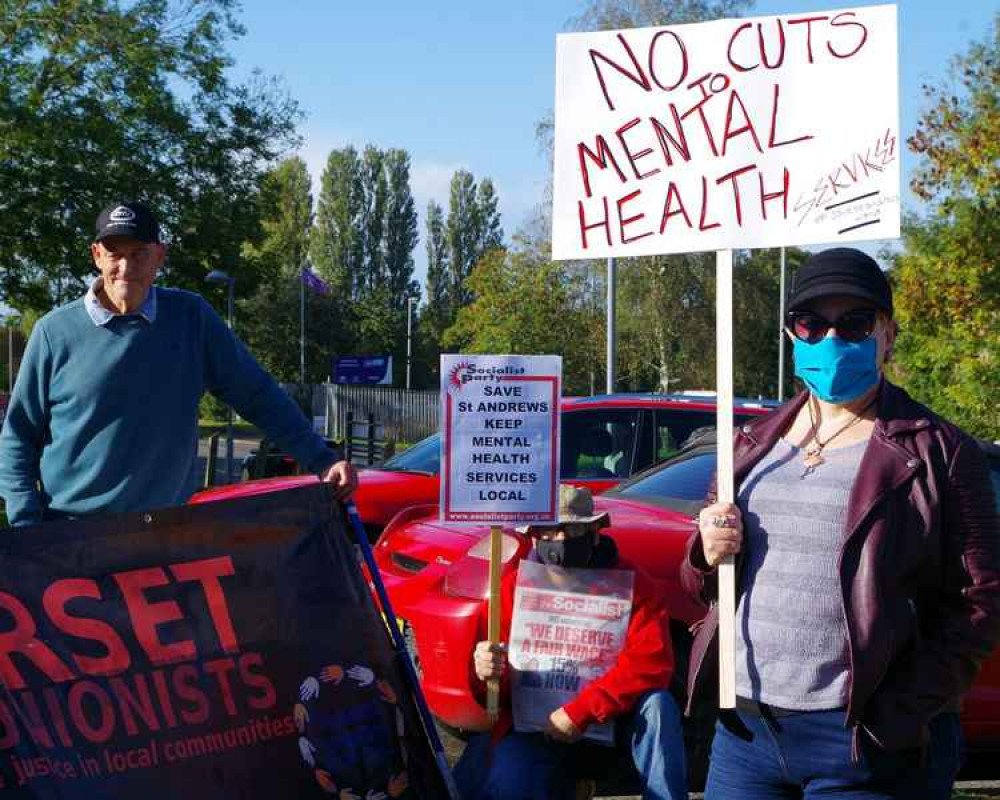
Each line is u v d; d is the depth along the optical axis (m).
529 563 3.79
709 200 3.31
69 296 26.92
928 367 20.44
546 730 3.68
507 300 39.34
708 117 3.33
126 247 3.53
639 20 33.78
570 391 39.62
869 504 2.71
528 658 3.73
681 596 4.64
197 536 3.10
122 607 3.02
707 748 4.72
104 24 24.62
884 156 3.15
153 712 3.00
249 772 3.04
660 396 7.03
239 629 3.09
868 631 2.67
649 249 3.38
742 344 44.09
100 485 3.56
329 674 3.12
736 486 3.00
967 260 19.33
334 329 67.12
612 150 3.42
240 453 32.56
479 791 3.76
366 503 6.56
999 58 19.69
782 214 3.24
